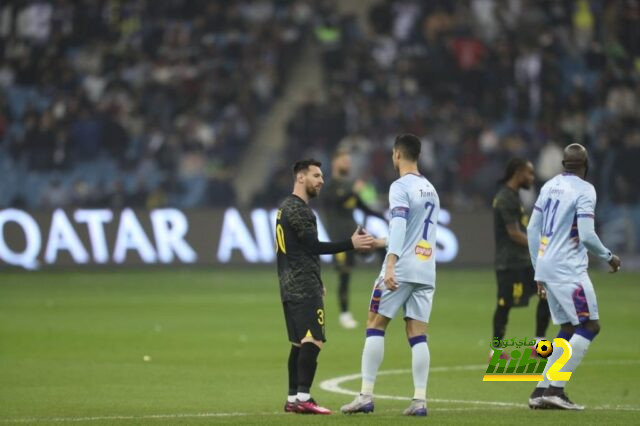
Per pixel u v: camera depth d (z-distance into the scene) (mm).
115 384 43750
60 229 110250
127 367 49031
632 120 130250
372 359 35000
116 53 141375
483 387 43094
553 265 36094
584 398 40031
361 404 34875
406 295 35000
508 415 34312
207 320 70125
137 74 140125
